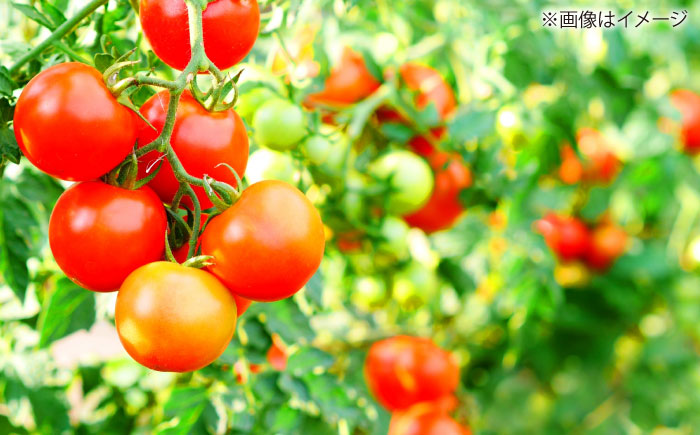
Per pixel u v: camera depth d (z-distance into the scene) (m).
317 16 0.94
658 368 1.59
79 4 0.76
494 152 1.03
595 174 1.31
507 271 1.13
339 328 1.10
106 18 0.75
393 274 1.00
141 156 0.64
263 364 0.83
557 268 1.38
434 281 1.04
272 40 0.95
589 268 1.41
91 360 1.03
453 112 1.02
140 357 0.63
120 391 1.00
